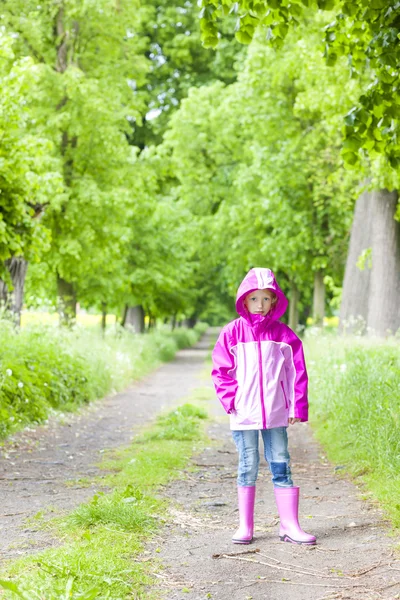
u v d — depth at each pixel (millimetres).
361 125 6551
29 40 19953
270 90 21672
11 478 6652
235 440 4719
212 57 34656
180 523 4969
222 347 4742
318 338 16984
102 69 21922
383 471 6383
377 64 6484
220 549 4344
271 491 6344
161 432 9625
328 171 19844
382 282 15312
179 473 6973
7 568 3713
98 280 27969
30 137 12102
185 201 31406
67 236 20672
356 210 17016
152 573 3803
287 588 3619
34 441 8992
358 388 9133
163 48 34062
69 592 3102
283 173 21922
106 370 16641
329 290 29891
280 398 4652
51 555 3826
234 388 4668
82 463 7648
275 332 4719
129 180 22078
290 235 23078
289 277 26844
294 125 21688
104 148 20938
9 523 4844
